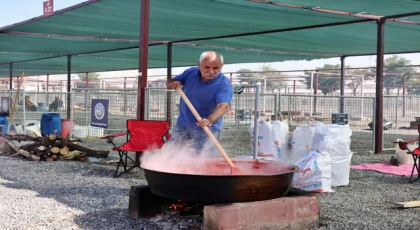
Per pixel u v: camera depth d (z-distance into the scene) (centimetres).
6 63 2556
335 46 1630
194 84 469
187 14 1070
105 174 786
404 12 1077
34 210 508
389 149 1228
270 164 466
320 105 1335
